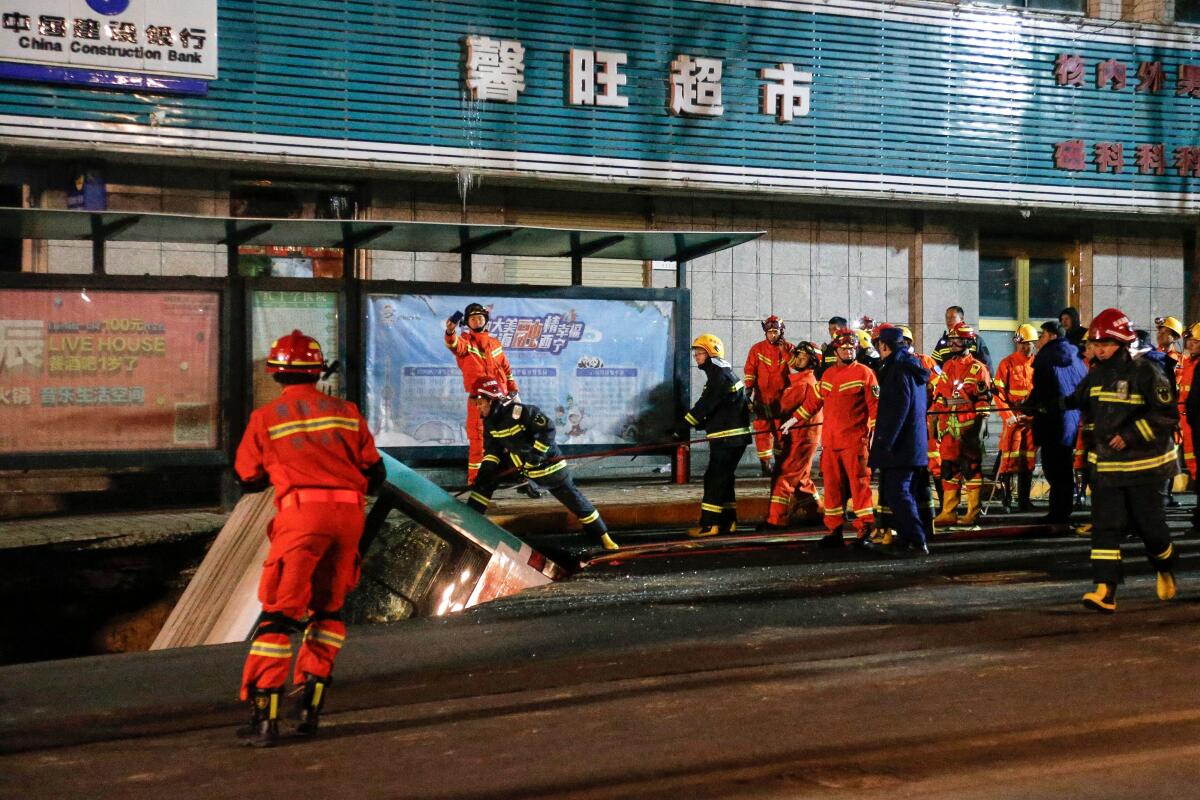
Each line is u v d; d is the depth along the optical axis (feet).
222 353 42.14
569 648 24.54
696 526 42.09
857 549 36.29
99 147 47.11
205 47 48.39
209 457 41.96
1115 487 26.68
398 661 23.76
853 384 36.22
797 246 59.26
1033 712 19.25
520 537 39.81
